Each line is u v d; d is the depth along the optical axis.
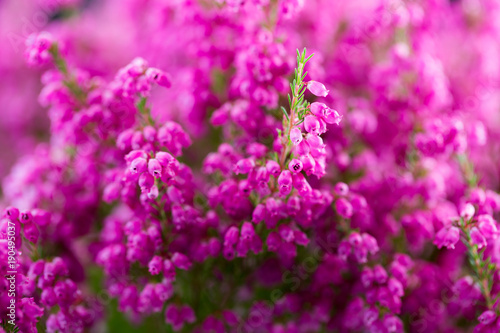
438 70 0.38
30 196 0.37
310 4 0.40
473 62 0.42
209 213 0.34
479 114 0.40
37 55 0.35
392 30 0.39
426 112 0.37
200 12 0.37
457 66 0.42
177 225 0.33
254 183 0.32
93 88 0.36
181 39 0.39
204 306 0.37
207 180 0.37
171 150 0.33
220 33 0.37
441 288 0.36
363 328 0.36
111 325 0.40
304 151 0.31
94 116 0.35
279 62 0.34
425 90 0.37
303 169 0.31
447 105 0.39
